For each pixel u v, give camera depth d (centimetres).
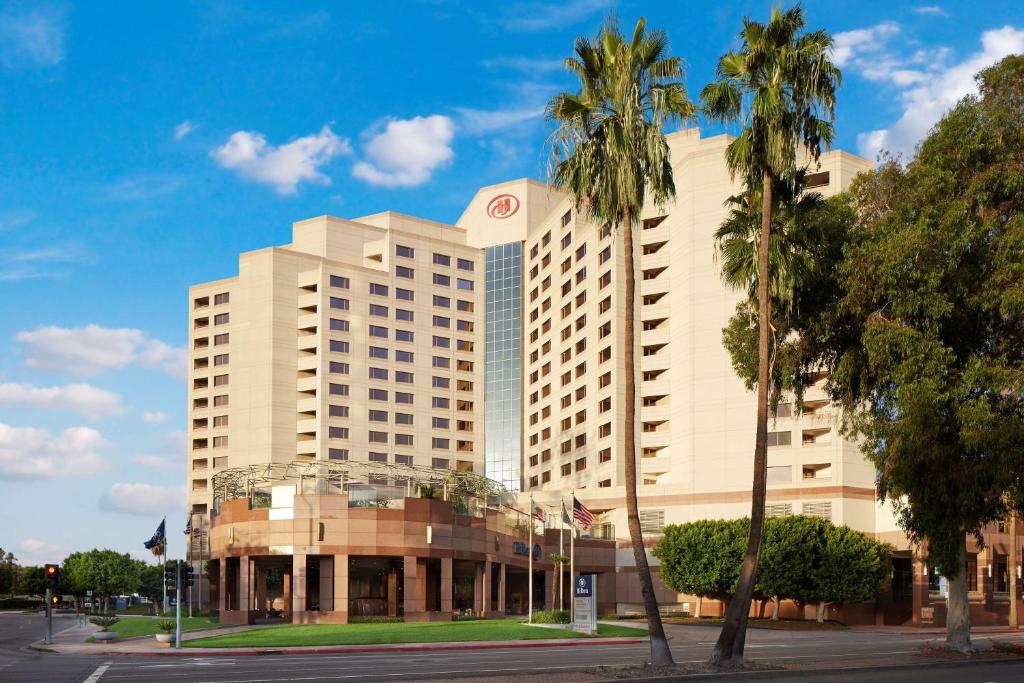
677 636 5547
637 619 8394
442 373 14650
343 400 13712
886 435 3516
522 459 14638
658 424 10875
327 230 14588
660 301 10938
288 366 13825
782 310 3753
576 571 10131
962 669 2958
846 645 4569
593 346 11838
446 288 14950
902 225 3384
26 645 5166
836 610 8644
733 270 3603
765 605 8712
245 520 6831
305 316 13975
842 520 9125
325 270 13912
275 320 13850
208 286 14512
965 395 3212
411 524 6831
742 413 9825
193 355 14500
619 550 10369
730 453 9806
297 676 2764
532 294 14750
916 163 3538
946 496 3291
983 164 3309
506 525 8275
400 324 14412
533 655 3797
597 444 11475
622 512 10569
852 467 9294
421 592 6881
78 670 3148
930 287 3183
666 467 10556
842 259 3641
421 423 14312
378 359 14112
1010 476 3077
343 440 13600
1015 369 3203
